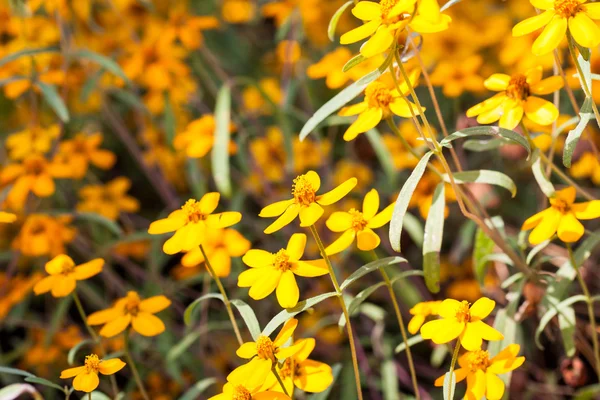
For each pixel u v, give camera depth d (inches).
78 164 23.5
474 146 19.1
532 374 22.4
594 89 22.8
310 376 17.2
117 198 25.3
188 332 23.0
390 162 22.2
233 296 23.5
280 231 25.1
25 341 24.5
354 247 23.4
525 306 19.0
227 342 23.7
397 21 16.9
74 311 25.1
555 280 18.8
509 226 24.8
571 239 17.6
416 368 23.2
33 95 24.6
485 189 23.5
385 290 23.9
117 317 18.4
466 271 23.7
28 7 25.3
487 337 16.3
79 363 22.8
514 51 23.7
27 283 22.7
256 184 25.6
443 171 22.3
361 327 24.1
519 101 18.0
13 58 22.1
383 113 18.2
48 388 23.0
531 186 25.2
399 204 17.1
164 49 24.3
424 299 23.4
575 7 16.7
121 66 25.1
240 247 20.7
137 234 22.9
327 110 18.4
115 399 18.9
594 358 19.7
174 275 25.4
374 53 16.6
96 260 18.8
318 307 23.8
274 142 25.7
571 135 17.2
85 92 24.3
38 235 22.5
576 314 22.5
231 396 16.5
